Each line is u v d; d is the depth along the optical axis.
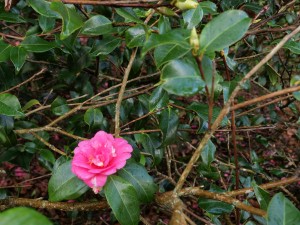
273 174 0.79
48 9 0.39
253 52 0.78
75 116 0.59
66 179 0.35
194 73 0.29
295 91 0.28
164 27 0.39
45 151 0.55
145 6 0.36
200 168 0.57
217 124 0.30
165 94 0.42
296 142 1.00
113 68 0.70
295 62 0.84
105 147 0.33
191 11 0.39
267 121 0.86
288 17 0.62
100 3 0.37
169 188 0.67
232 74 0.69
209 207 0.43
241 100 0.71
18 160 0.56
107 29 0.42
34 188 0.90
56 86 0.69
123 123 0.55
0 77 0.52
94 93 0.71
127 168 0.37
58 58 0.63
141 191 0.36
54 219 0.85
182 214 0.31
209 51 0.28
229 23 0.29
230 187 0.64
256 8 0.58
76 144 0.50
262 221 0.40
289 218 0.28
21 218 0.19
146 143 0.47
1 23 0.58
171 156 0.69
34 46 0.42
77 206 0.40
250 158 0.71
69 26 0.35
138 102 0.56
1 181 0.88
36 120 0.71
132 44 0.39
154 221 0.85
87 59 0.55
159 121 0.44
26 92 0.69
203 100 0.85
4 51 0.41
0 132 0.46
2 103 0.40
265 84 0.83
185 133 0.59
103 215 0.86
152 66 0.67
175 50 0.31
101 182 0.32
